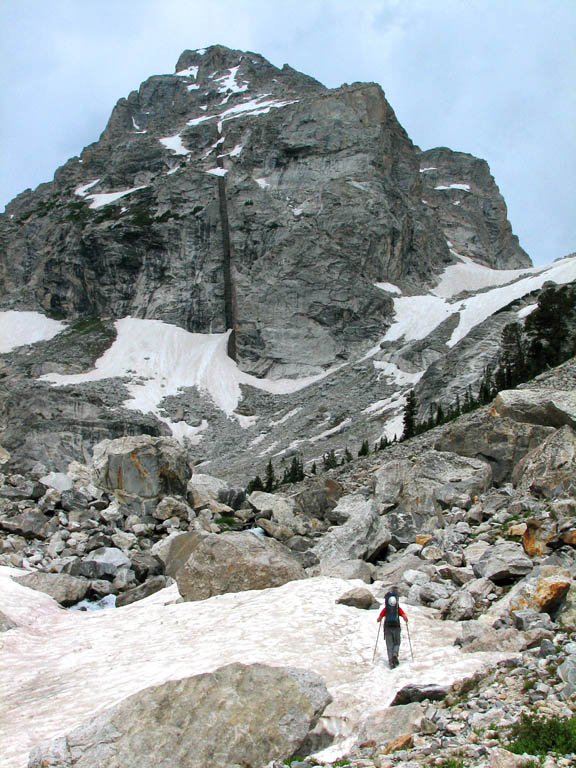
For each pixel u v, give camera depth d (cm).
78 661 1764
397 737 1162
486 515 2572
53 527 2828
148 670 1622
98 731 1193
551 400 3228
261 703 1245
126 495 3147
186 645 1759
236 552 2216
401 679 1416
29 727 1390
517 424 3172
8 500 2959
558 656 1345
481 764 1000
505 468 3117
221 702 1238
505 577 1906
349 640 1688
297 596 1991
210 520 3161
